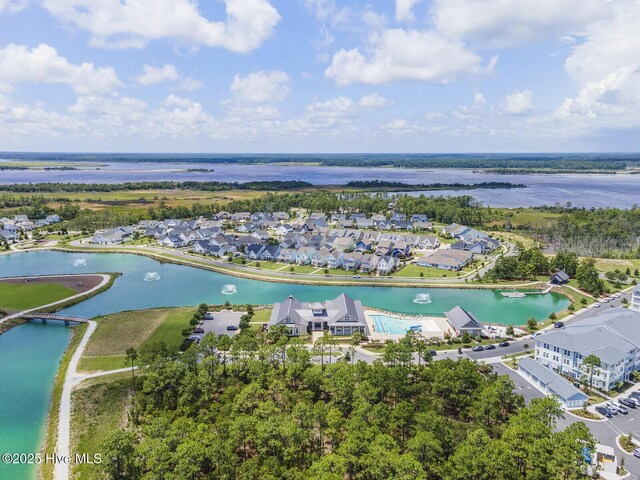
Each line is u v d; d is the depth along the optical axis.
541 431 52.59
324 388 69.38
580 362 77.75
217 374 74.38
